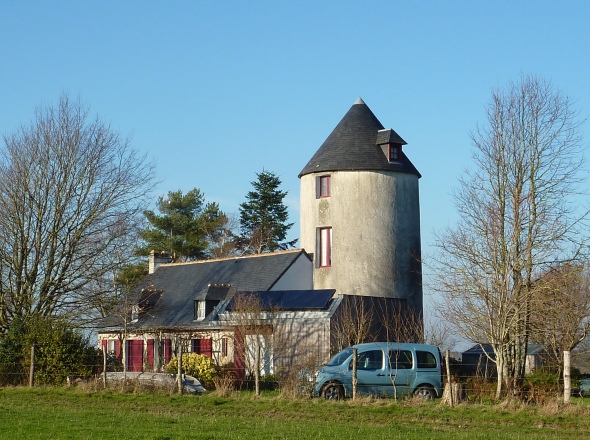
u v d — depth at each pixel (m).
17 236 35.03
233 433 16.39
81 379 28.25
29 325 31.00
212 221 68.44
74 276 35.59
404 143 42.03
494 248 28.42
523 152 30.38
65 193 35.97
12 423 17.84
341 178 41.25
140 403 22.70
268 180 67.94
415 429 17.59
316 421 19.19
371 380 23.58
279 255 40.41
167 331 37.50
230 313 35.44
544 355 37.19
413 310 38.28
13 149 35.72
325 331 32.62
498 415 19.72
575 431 18.06
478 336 27.59
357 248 40.53
